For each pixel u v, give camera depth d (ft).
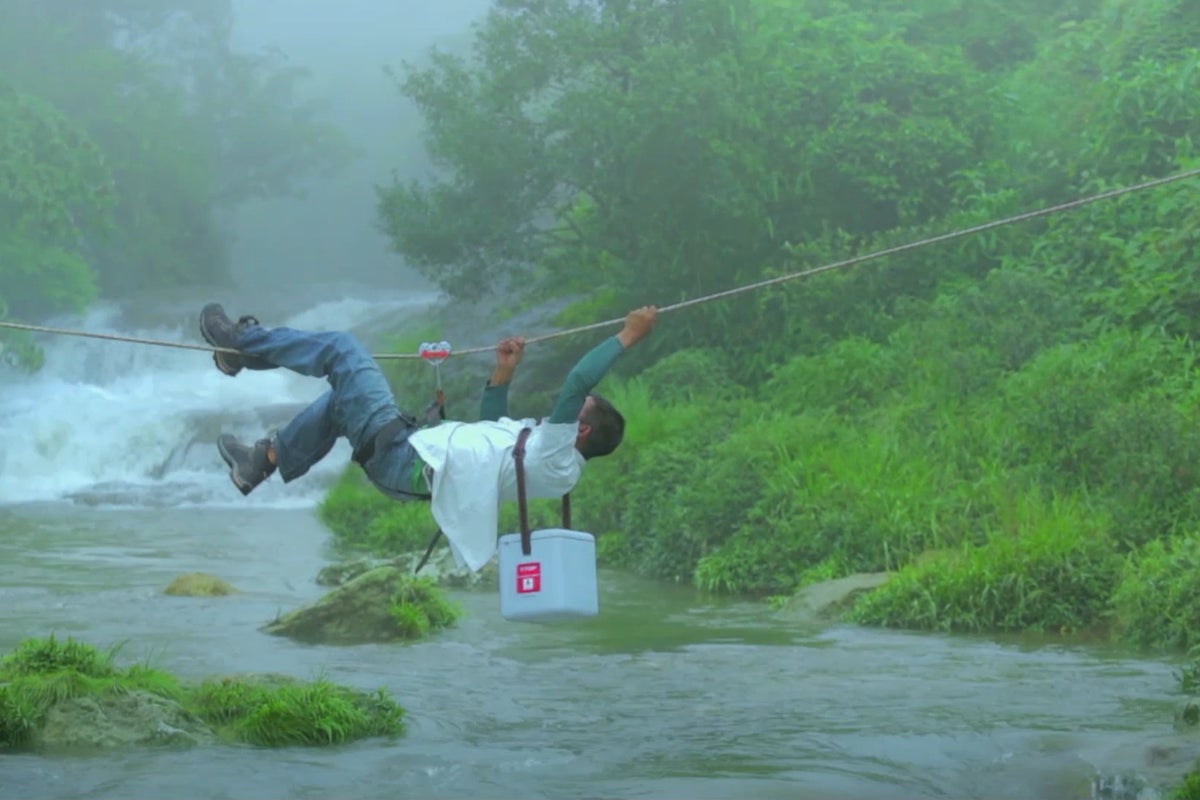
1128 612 38.22
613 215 77.10
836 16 83.56
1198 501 42.63
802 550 48.93
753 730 27.73
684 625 41.45
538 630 40.55
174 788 23.24
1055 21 94.27
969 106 77.15
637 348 77.51
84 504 82.07
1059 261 65.00
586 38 76.33
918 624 40.65
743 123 73.92
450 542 21.81
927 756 25.64
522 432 22.18
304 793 23.24
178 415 92.89
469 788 23.63
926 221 75.10
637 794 23.24
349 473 75.46
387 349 96.37
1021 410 50.83
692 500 53.21
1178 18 73.26
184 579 47.32
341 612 38.83
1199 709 27.20
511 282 83.82
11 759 24.61
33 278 111.45
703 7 75.87
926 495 48.49
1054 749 25.96
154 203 143.74
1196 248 57.57
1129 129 68.18
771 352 70.95
